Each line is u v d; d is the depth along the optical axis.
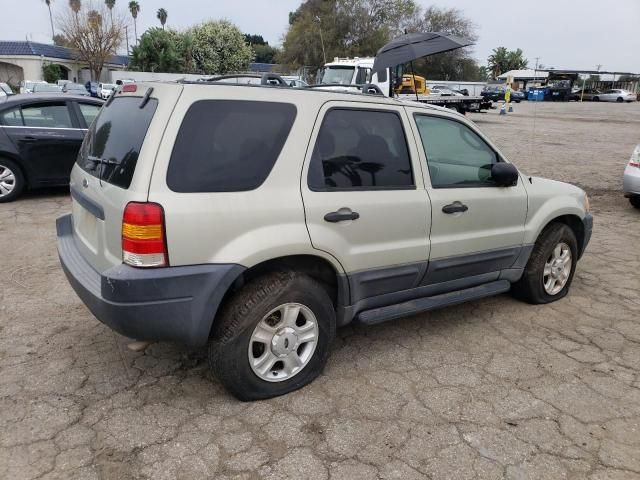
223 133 2.89
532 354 3.84
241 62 59.72
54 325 4.09
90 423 2.93
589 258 6.13
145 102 2.96
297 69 45.56
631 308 4.69
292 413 3.07
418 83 24.19
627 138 19.41
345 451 2.77
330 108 3.26
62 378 3.37
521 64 82.75
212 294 2.82
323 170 3.20
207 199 2.79
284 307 3.09
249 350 3.02
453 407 3.17
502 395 3.31
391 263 3.51
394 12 47.00
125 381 3.35
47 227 6.72
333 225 3.19
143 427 2.91
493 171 3.97
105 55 49.53
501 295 4.96
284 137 3.06
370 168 3.40
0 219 7.02
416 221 3.58
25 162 7.84
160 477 2.55
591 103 51.69
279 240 2.96
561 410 3.16
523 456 2.77
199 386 3.32
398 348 3.88
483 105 31.89
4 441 2.77
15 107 7.75
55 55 49.75
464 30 48.66
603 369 3.64
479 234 3.97
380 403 3.19
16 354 3.64
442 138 3.85
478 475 2.62
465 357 3.77
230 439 2.83
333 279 3.38
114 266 2.83
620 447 2.85
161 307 2.75
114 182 2.89
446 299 3.89
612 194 9.72
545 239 4.54
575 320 4.43
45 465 2.61
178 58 52.81
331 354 3.77
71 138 8.11
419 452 2.77
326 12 45.44
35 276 5.10
